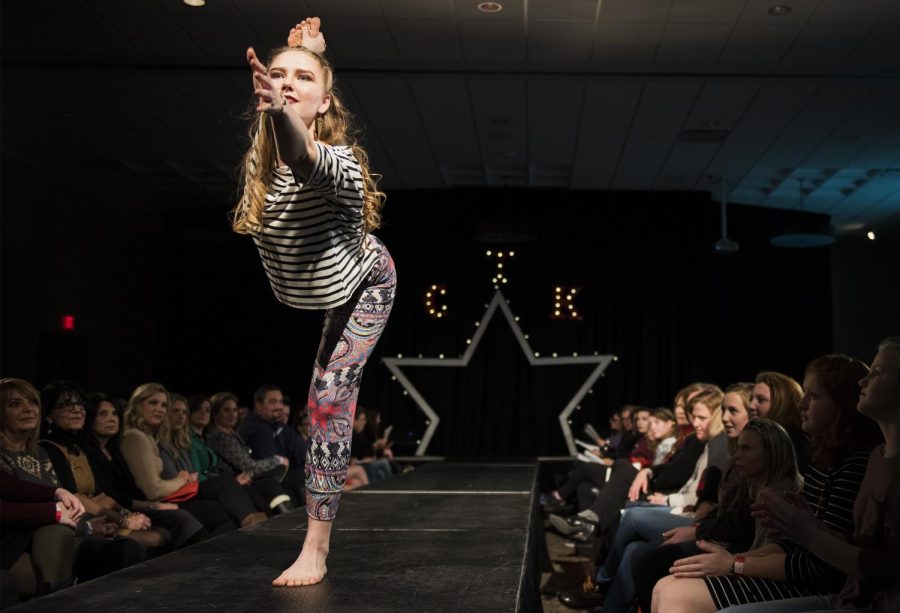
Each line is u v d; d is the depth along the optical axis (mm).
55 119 8523
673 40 6727
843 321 13836
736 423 3322
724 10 6199
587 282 10773
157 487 4312
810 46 6781
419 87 7684
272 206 1699
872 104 7902
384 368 10867
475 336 10758
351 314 1903
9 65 7285
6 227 9562
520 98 7902
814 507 2379
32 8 6336
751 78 7359
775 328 11555
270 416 6055
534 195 10891
